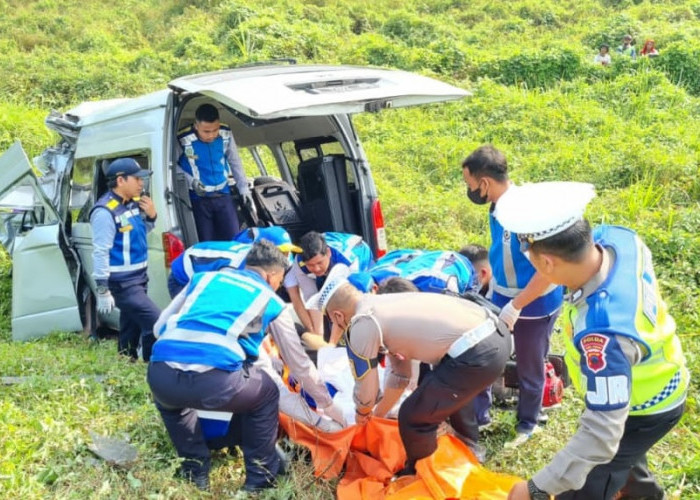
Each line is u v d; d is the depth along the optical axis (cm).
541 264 254
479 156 385
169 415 354
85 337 609
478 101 1315
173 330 346
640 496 320
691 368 482
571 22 2523
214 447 383
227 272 365
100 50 1991
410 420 338
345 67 543
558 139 1139
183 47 1952
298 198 619
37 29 2180
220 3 2394
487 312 342
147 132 511
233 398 338
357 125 1254
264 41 1892
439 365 333
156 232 507
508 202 260
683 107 1349
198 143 526
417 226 816
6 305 684
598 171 953
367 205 572
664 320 269
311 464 370
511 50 1852
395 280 373
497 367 330
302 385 371
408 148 1109
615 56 1789
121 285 511
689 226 743
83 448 370
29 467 351
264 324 353
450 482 336
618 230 281
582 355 244
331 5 2469
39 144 1126
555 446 408
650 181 890
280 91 444
